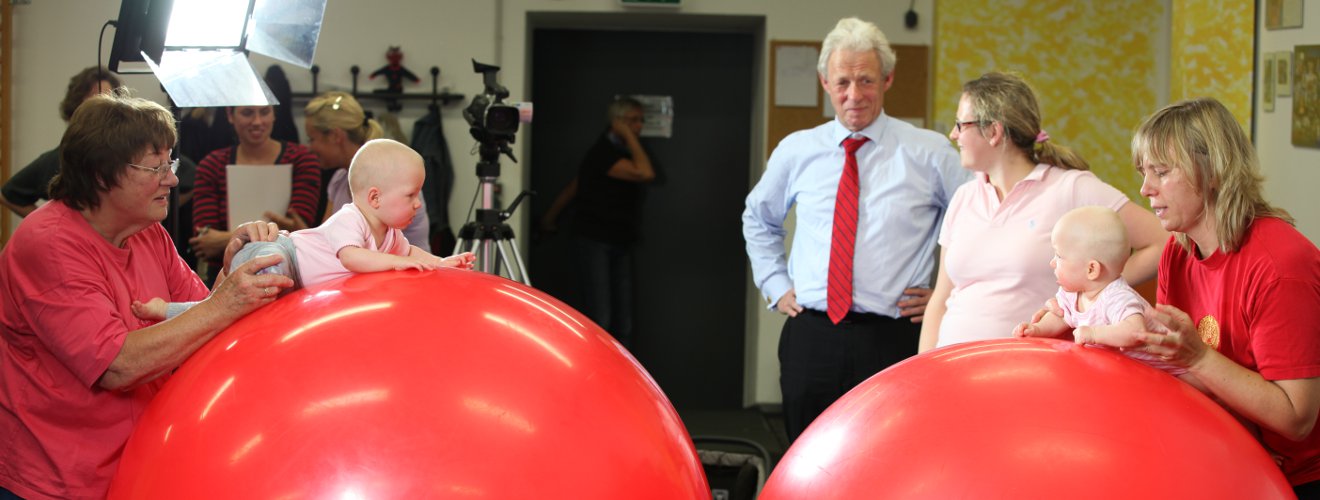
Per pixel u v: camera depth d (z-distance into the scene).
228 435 1.27
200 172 3.50
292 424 1.25
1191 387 1.44
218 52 2.43
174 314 1.72
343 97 3.48
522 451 1.25
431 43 5.09
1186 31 4.18
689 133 5.84
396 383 1.27
